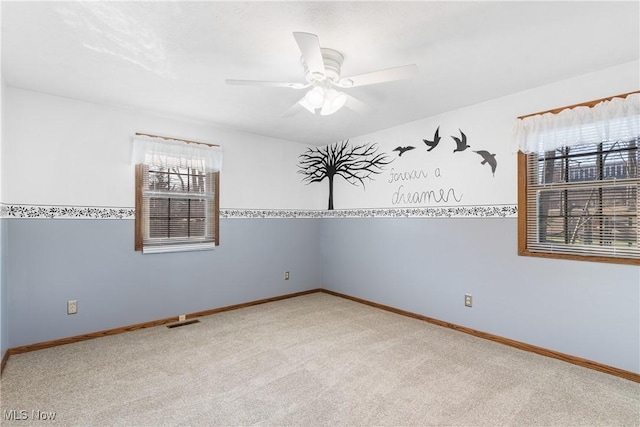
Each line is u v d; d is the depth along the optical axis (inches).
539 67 95.5
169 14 69.8
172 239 144.2
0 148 97.6
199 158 149.1
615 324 95.3
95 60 90.7
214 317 150.3
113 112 128.9
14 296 109.0
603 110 95.2
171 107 128.7
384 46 83.4
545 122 106.4
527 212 113.8
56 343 116.4
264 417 75.7
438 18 71.3
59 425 72.4
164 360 104.5
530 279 112.5
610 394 85.2
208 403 81.0
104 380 91.7
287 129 162.7
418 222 147.3
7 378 92.7
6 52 86.1
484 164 124.3
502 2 65.8
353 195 180.1
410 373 96.2
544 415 76.5
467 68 95.9
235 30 75.9
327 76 84.6
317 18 71.2
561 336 105.5
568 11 68.8
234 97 118.3
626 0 64.8
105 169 127.0
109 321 127.8
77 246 121.1
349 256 182.7
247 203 169.6
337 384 90.0
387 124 153.9
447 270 136.3
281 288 183.9
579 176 102.7
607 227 97.5
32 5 66.2
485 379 92.8
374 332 130.3
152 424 73.1
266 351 111.7
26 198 111.5
